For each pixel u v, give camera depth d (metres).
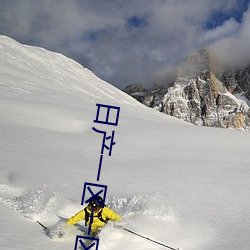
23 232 5.41
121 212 6.68
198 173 10.98
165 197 7.88
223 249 4.91
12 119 22.23
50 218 6.44
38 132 18.31
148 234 5.51
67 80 96.44
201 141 20.06
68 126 23.69
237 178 10.35
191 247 5.11
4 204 6.89
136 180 9.69
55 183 8.89
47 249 4.85
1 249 4.64
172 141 19.53
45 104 31.88
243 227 5.91
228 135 22.98
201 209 6.97
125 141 18.47
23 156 12.02
